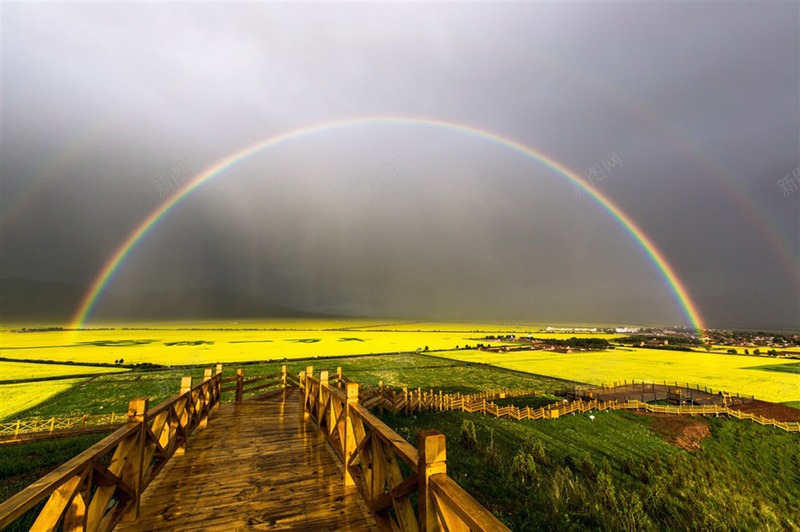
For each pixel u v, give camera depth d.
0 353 60.53
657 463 17.06
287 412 10.26
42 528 2.48
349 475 4.92
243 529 3.82
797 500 16.23
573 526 7.49
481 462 10.76
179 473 5.40
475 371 51.06
